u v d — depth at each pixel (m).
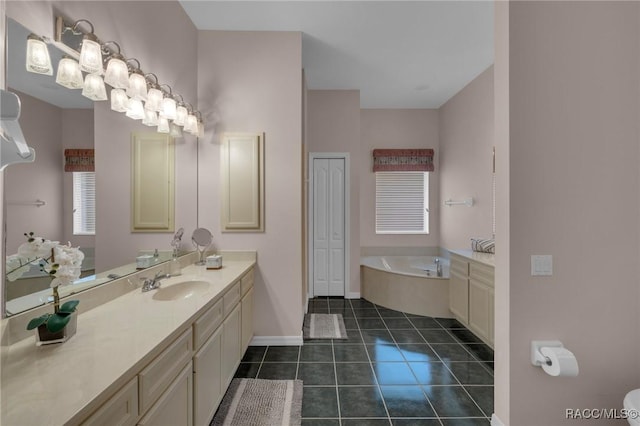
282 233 2.96
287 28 2.92
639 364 1.72
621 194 1.72
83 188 1.57
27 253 1.23
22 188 1.23
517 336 1.71
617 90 1.72
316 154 4.51
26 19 1.26
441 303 3.78
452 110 4.75
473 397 2.17
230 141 2.92
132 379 1.01
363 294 4.60
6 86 1.17
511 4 1.70
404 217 5.31
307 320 3.63
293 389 2.24
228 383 2.10
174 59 2.53
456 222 4.62
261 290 2.97
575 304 1.72
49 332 1.12
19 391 0.84
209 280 2.16
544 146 1.71
